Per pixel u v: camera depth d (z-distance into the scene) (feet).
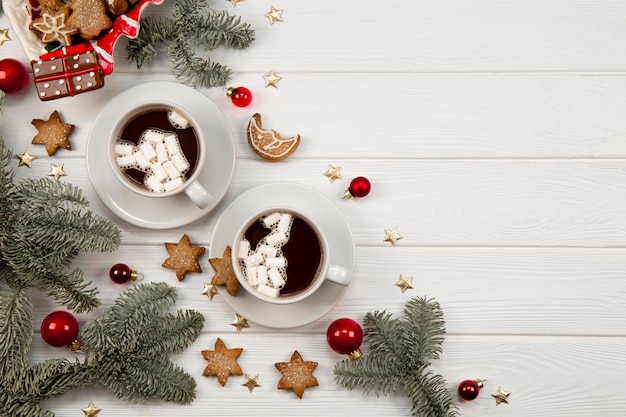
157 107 3.63
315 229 3.63
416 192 3.82
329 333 3.65
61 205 3.75
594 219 3.82
